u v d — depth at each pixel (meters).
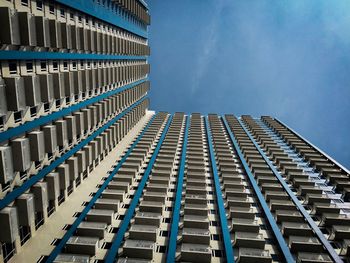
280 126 80.75
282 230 33.03
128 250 28.47
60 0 29.14
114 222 33.88
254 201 40.09
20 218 26.06
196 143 65.19
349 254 29.45
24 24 23.19
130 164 48.84
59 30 29.61
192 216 34.72
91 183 42.78
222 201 38.66
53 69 30.41
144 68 83.19
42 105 28.56
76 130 36.94
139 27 73.50
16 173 25.44
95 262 27.75
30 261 26.62
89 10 37.06
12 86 22.58
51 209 33.81
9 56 22.36
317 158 56.97
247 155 57.22
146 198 38.25
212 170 49.84
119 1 49.19
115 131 55.91
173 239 30.42
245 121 90.81
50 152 29.80
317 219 35.84
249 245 30.16
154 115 93.31
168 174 45.84
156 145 62.53
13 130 23.70
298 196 41.53
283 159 54.81
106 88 49.56
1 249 24.42
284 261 28.86
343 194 42.44
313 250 29.84
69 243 28.33
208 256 28.12
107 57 47.69
